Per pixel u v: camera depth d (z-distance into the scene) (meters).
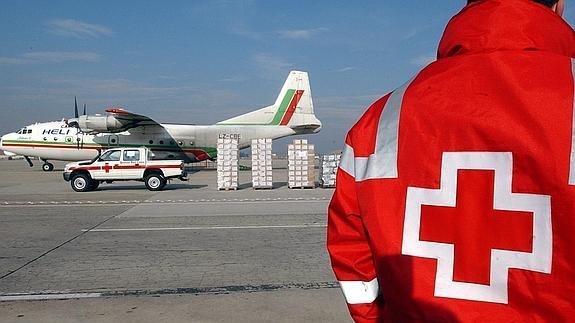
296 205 14.36
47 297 5.45
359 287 1.36
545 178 1.00
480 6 1.22
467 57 1.19
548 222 1.00
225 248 8.12
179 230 10.03
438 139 1.15
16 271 6.67
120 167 19.70
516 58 1.12
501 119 1.07
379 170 1.24
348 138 1.39
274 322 4.56
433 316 1.10
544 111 1.04
